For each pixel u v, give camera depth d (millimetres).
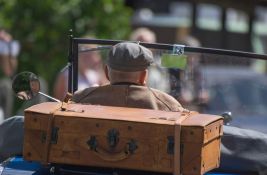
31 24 22969
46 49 23094
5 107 19922
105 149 9352
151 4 35812
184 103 12781
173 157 9195
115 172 9680
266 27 35812
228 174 10469
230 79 20859
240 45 31703
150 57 10336
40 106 9719
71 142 9430
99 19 23219
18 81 10492
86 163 9422
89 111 9594
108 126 9336
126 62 10195
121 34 23531
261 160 10508
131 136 9289
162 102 10312
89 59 17750
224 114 11664
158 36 33844
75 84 11773
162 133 9211
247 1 26609
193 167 9180
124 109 9773
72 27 23062
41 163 9641
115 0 23391
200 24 33531
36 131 9508
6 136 10930
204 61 12070
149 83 12242
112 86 10297
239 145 10539
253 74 21297
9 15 22891
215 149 9672
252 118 17703
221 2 27438
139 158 9289
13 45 20484
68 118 9422
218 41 31797
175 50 11750
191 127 9141
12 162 10438
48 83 23203
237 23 32312
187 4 35594
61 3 23016
